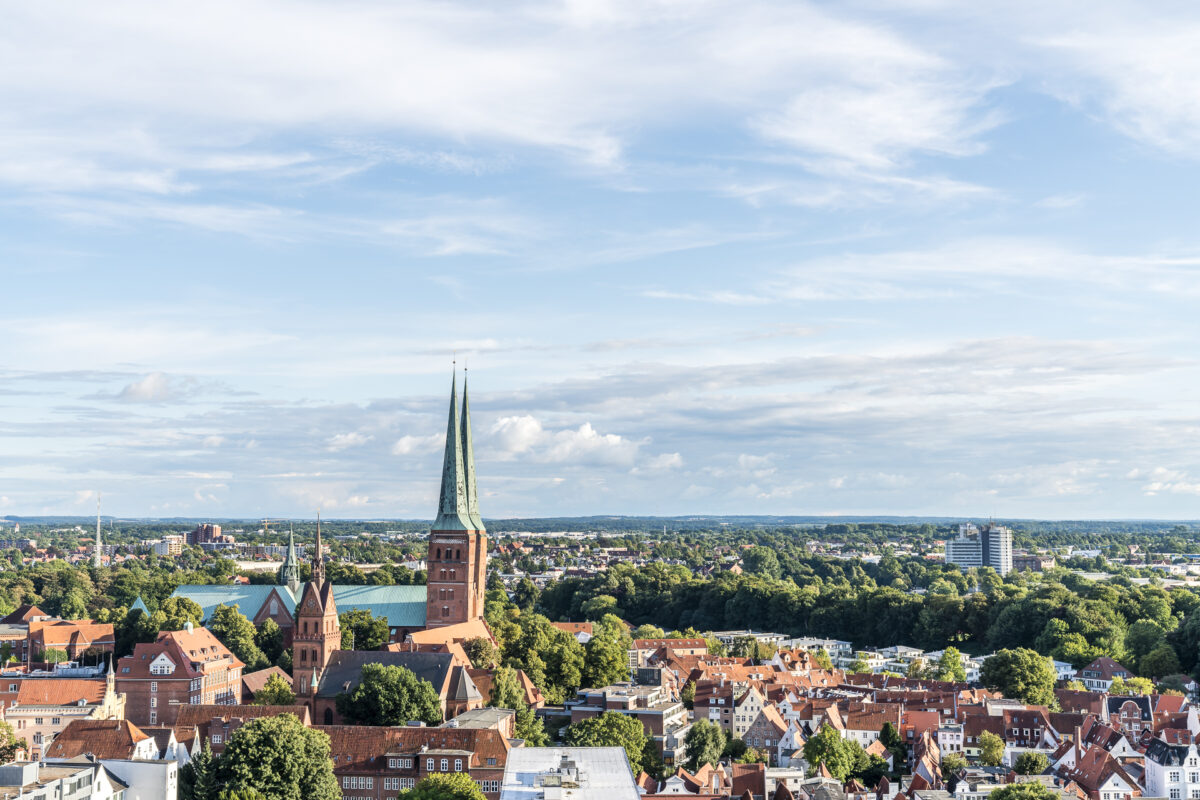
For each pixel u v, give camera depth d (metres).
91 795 171.88
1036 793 191.00
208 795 170.00
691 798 187.38
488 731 198.62
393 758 195.75
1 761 195.00
